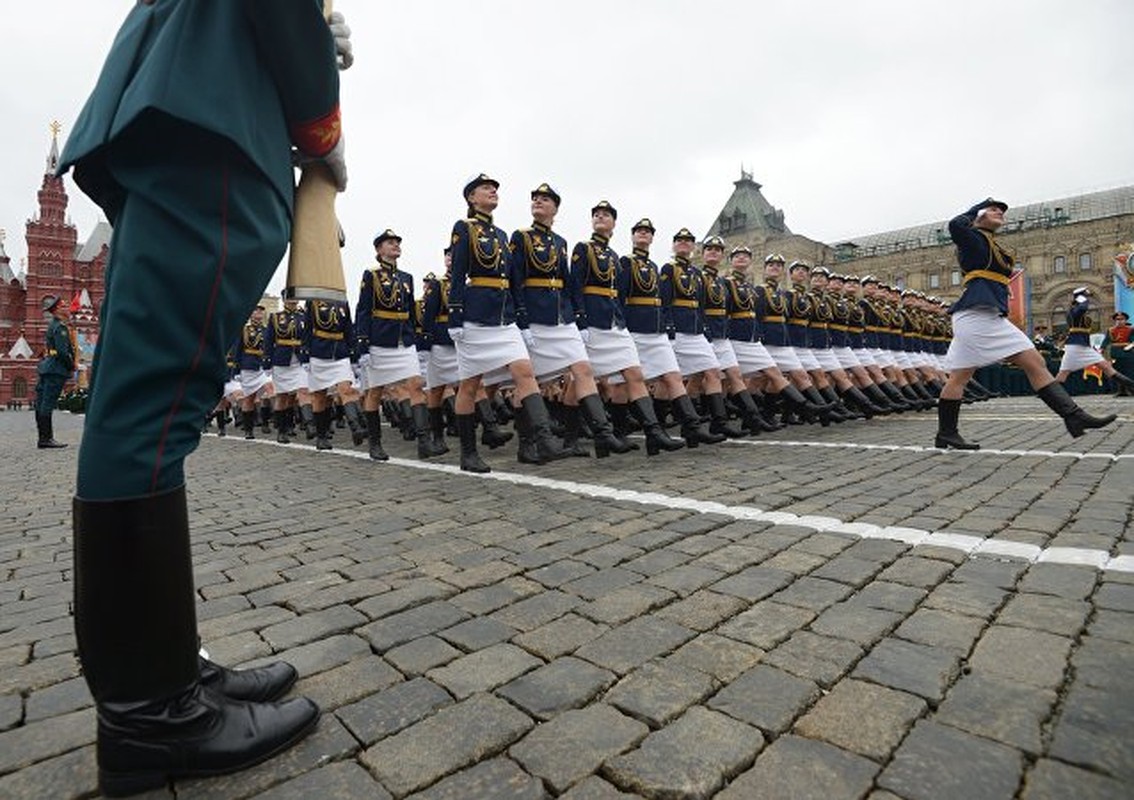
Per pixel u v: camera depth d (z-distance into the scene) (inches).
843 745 54.9
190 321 49.8
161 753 51.1
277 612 92.1
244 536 140.9
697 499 154.9
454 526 140.3
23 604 102.0
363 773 53.8
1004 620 77.8
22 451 386.3
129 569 49.9
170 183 48.9
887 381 427.8
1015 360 211.8
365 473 235.3
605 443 227.5
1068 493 145.3
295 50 52.2
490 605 91.4
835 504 143.4
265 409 505.0
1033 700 60.1
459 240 216.2
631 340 247.6
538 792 50.6
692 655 72.9
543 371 231.1
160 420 50.9
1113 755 51.6
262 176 52.2
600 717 60.9
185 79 47.7
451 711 63.1
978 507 135.6
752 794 49.3
